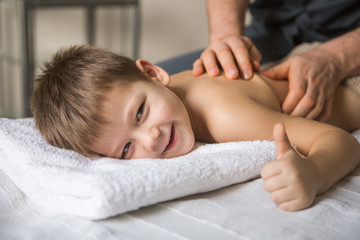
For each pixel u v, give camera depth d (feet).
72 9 8.48
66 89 2.81
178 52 9.41
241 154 2.38
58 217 2.12
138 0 7.95
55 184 2.17
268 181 2.11
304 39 4.50
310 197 2.07
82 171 2.30
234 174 2.30
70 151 2.64
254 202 2.18
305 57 3.45
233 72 3.18
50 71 3.03
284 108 3.21
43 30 8.34
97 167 2.43
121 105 2.70
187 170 2.15
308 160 2.22
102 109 2.69
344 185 2.40
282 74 3.46
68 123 2.74
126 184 2.02
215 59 3.34
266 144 2.55
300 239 1.84
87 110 2.69
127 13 8.96
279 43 4.52
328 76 3.41
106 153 2.74
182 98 3.17
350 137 2.58
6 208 2.25
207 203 2.16
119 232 1.94
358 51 3.61
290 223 1.98
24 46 6.59
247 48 3.49
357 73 3.68
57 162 2.43
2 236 1.95
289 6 4.45
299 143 2.69
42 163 2.36
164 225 1.98
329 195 2.26
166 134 2.70
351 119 3.63
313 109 3.21
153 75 3.24
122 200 2.00
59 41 8.54
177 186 2.12
